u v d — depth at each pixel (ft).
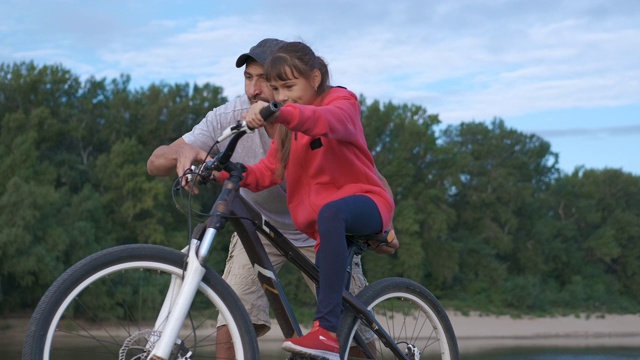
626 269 208.64
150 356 7.95
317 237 9.83
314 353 8.96
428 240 165.89
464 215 181.47
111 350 8.74
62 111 142.00
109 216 135.95
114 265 8.18
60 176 138.51
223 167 8.97
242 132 8.47
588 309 188.44
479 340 148.87
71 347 8.43
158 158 10.69
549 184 204.74
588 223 206.59
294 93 9.73
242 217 9.04
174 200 9.13
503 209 182.29
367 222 9.53
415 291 11.41
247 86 12.46
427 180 167.22
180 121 148.15
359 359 10.58
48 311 7.77
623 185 211.61
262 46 12.33
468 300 172.35
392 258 157.07
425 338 11.60
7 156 130.11
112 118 145.38
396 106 164.04
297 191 9.82
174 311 8.16
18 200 113.39
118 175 135.54
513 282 177.78
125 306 9.50
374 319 10.52
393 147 162.61
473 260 177.88
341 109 9.21
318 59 9.84
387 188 10.69
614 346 131.64
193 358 8.45
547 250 192.24
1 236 108.99
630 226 208.44
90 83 148.25
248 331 8.77
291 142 9.64
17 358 79.46
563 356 101.86
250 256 9.40
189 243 8.57
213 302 8.73
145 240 135.13
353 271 11.94
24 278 113.50
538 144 197.36
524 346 128.36
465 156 169.68
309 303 105.91
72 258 122.42
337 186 9.62
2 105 140.67
